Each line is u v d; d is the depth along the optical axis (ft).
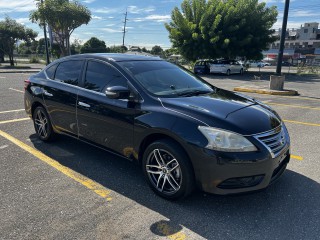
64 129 15.99
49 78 17.12
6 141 18.17
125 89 12.29
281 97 39.17
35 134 19.62
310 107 31.32
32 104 17.94
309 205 11.44
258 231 9.86
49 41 135.44
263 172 10.46
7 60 157.79
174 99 12.18
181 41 98.73
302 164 15.33
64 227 9.88
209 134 10.36
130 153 12.70
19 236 9.40
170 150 11.00
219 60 90.58
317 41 321.93
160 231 9.77
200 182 10.63
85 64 15.21
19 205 11.14
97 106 13.64
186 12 97.66
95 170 14.32
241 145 10.21
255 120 11.16
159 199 11.75
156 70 14.33
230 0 95.76
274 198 11.93
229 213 10.87
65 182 13.06
